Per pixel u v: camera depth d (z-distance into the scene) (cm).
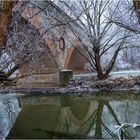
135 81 1556
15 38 858
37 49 982
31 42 980
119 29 1697
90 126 788
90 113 960
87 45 1792
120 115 903
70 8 1655
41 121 825
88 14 1638
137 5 954
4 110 1077
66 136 682
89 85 1645
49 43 1502
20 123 806
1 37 654
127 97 1219
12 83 809
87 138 676
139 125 736
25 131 723
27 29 977
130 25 1245
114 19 1429
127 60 2642
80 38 1786
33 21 1213
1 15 644
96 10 1656
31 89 1673
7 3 637
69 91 1571
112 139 672
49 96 1409
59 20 1502
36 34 1012
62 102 1196
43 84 1828
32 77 1814
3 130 780
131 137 684
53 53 1795
